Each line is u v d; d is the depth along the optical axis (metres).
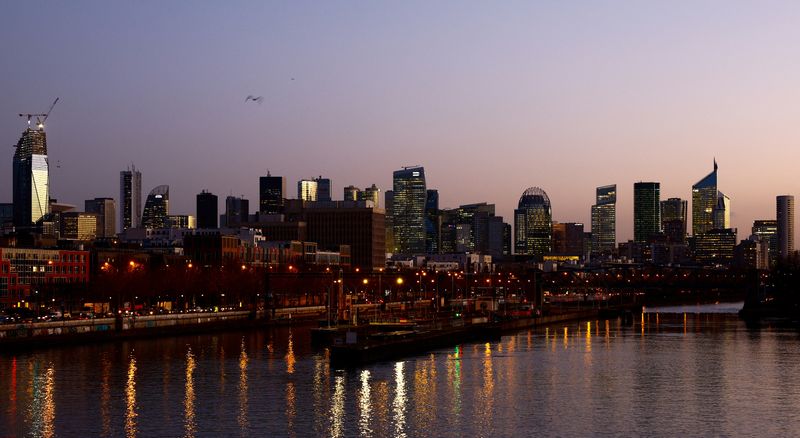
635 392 165.25
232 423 137.88
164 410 145.62
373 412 146.00
